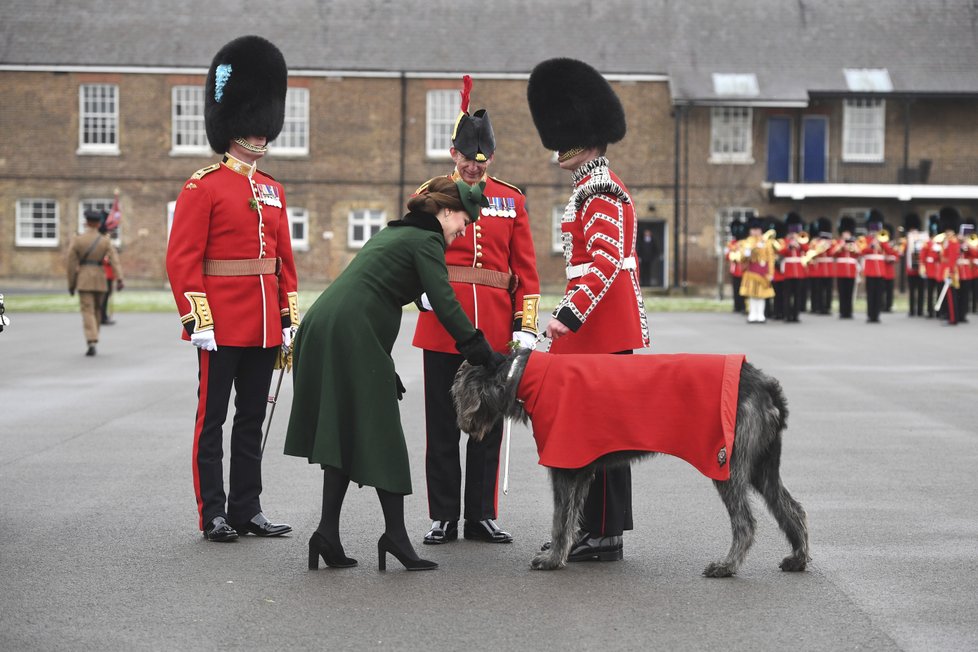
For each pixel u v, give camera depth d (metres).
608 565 8.57
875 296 35.88
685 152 55.38
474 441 9.26
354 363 8.34
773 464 8.33
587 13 57.69
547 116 9.22
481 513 9.46
